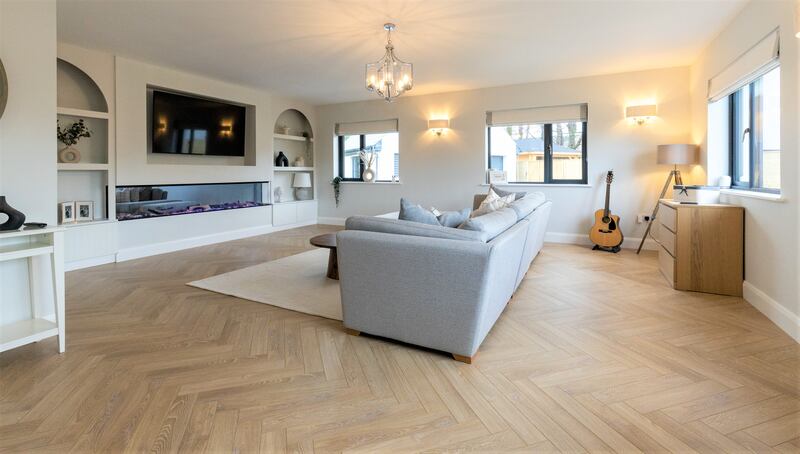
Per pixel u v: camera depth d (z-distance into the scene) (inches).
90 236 175.5
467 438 62.3
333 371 83.7
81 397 73.1
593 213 226.2
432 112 265.7
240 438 62.1
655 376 80.7
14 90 97.0
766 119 130.1
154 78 199.8
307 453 58.9
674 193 153.4
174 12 138.2
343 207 304.7
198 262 183.8
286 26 149.6
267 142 264.8
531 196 169.9
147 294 135.6
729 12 139.0
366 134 294.5
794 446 59.7
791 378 79.4
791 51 104.0
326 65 199.6
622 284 147.8
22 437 61.8
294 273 163.5
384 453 59.0
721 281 134.3
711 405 70.4
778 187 122.8
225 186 248.4
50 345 95.1
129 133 190.4
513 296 133.5
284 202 285.6
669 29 154.4
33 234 90.4
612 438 62.0
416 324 92.0
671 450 59.3
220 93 232.7
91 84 183.0
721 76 156.2
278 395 74.4
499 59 190.7
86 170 183.3
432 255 88.0
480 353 92.0
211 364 86.4
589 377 80.7
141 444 60.5
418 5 131.7
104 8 135.0
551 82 230.5
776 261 109.7
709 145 171.6
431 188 269.4
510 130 250.5
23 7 98.3
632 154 215.3
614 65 201.6
